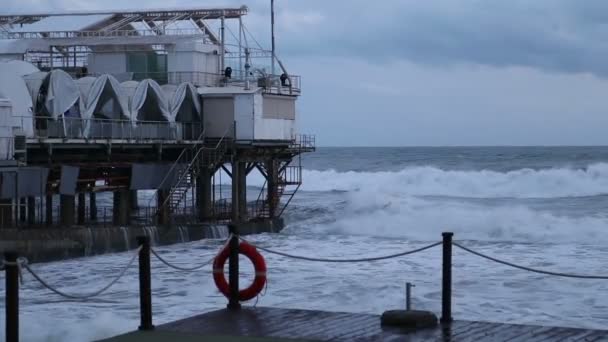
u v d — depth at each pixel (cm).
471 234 5216
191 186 5034
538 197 7512
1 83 4234
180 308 2692
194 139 5275
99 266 3784
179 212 5403
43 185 4091
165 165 4953
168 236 4669
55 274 3553
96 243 4200
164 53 5662
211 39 6025
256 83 5594
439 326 1833
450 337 1733
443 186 8244
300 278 3294
